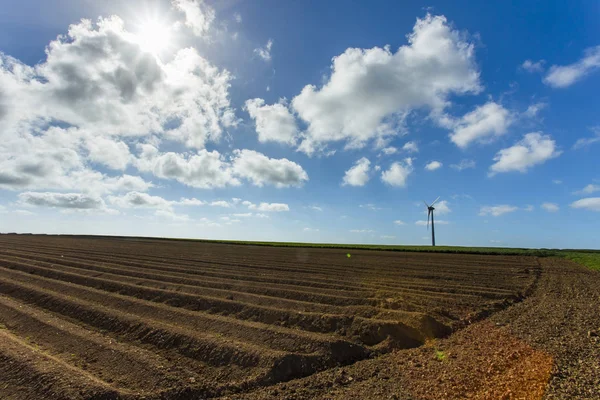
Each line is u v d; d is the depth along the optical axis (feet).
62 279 74.54
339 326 43.09
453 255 149.18
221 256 133.69
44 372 27.78
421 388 26.89
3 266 92.99
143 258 118.73
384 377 29.86
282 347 36.04
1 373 28.30
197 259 119.14
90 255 124.16
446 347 37.40
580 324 43.29
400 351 37.04
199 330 41.63
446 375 28.99
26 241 202.18
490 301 57.41
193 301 54.75
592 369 28.84
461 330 43.91
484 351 34.81
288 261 116.47
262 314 48.11
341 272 89.30
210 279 74.84
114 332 41.32
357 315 47.09
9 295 59.21
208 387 27.94
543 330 41.32
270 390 27.99
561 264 113.91
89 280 70.13
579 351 33.45
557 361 30.83
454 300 56.80
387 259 128.16
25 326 41.45
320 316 45.21
